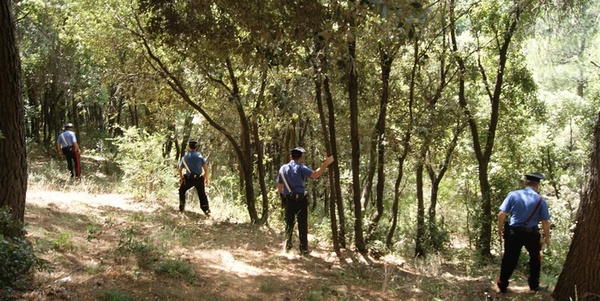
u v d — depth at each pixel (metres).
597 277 6.25
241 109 11.56
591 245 6.29
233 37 8.11
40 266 5.29
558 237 14.79
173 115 15.60
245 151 11.84
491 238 13.27
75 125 25.73
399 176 10.55
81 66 19.52
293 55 7.23
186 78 12.50
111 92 21.53
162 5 8.35
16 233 5.51
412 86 10.09
